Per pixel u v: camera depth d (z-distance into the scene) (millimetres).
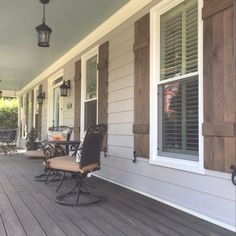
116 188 4656
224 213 2873
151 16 4062
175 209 3486
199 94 3182
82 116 6484
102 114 5410
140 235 2707
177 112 3695
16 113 17609
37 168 6969
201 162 3139
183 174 3428
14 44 6574
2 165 7492
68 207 3598
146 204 3730
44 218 3188
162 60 3973
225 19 2861
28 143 8914
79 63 6680
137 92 4312
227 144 2805
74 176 4281
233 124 2734
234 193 2768
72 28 5527
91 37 5941
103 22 5238
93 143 3785
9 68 9219
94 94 6062
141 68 4230
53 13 4832
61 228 2887
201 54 3174
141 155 4184
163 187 3762
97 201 3814
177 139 3684
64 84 7344
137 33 4352
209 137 3010
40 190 4539
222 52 2883
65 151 5543
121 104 4805
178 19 3719
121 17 4809
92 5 4539
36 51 7152
